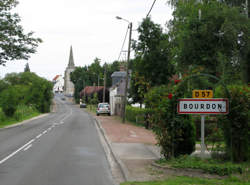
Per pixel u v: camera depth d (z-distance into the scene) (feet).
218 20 72.54
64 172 33.40
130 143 56.39
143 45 85.05
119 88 175.83
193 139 36.60
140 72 86.28
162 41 84.84
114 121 120.88
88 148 51.98
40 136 70.23
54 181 29.35
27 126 102.42
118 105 169.78
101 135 73.67
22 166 36.50
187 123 36.01
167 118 35.35
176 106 35.01
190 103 33.73
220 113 32.83
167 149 36.17
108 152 48.14
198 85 59.47
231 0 81.51
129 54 105.19
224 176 29.19
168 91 35.53
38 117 170.81
